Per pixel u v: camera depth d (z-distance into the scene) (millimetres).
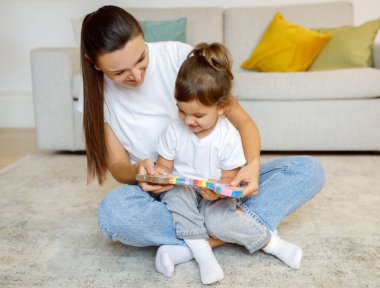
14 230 1461
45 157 2516
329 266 1175
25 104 3490
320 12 2943
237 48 2992
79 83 2467
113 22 1074
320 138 2426
